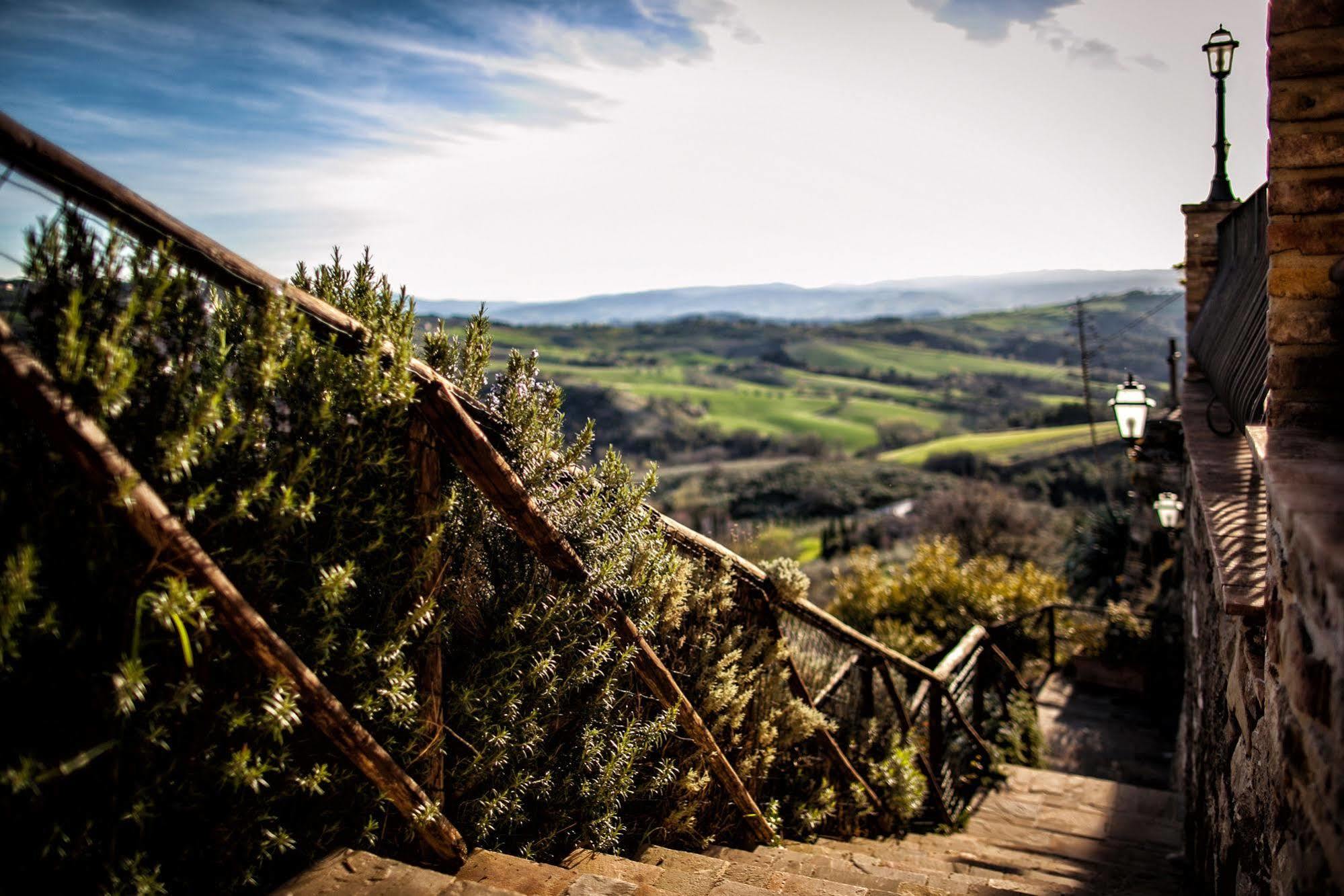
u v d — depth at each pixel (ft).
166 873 5.36
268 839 5.75
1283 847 6.44
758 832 11.96
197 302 5.62
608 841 8.82
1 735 4.66
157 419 5.21
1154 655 32.63
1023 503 75.56
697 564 11.63
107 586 4.91
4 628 4.17
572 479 8.63
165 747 5.08
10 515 4.71
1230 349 14.24
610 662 9.30
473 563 7.73
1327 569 4.95
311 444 6.04
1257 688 8.54
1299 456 7.04
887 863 13.46
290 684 5.47
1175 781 23.77
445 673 7.46
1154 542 39.37
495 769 7.64
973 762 22.39
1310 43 8.23
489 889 5.95
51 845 4.76
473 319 8.54
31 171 4.62
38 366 4.47
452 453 7.03
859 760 16.19
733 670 11.11
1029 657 36.17
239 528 5.60
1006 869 14.70
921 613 36.37
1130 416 25.08
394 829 6.90
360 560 6.43
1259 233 14.01
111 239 4.99
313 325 6.02
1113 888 13.73
